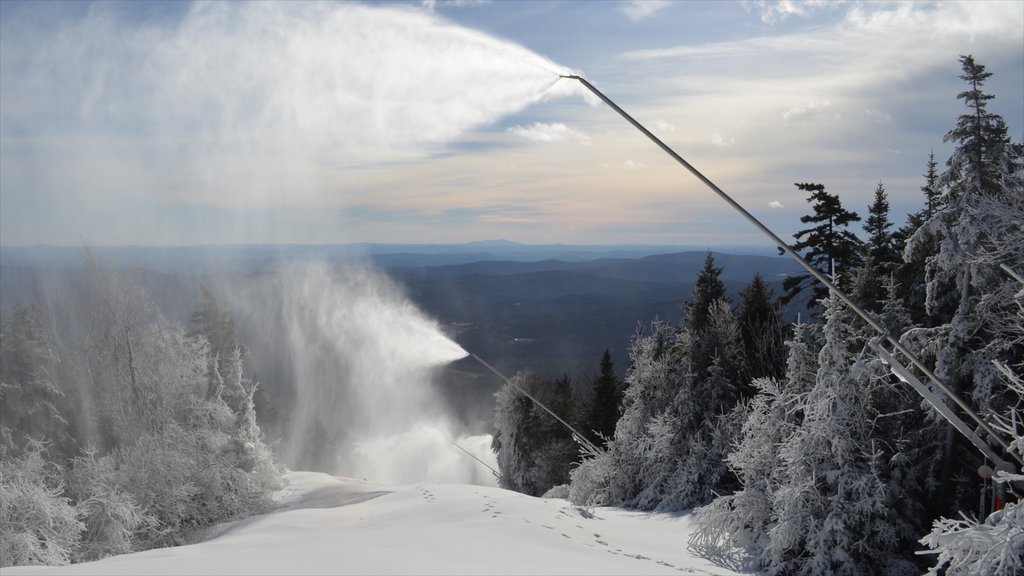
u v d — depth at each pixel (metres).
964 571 8.95
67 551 22.88
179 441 32.69
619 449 31.66
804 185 40.28
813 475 17.95
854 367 17.67
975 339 18.75
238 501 32.41
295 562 11.28
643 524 23.28
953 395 9.70
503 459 51.75
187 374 36.38
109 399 35.69
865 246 37.94
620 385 48.78
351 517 21.92
